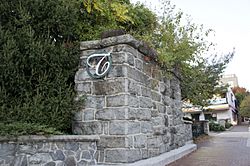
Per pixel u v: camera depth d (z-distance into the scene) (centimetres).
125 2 954
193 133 1576
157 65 790
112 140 570
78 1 741
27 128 479
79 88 627
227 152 913
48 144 492
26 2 601
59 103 579
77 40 715
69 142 518
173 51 947
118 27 835
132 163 560
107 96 595
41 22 615
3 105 516
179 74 1017
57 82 591
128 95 584
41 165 477
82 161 530
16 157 460
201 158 794
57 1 640
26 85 561
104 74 602
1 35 543
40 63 579
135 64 639
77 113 616
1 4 583
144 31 940
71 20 662
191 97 1381
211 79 1678
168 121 842
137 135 607
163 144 776
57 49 609
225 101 3344
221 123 2786
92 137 548
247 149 973
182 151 838
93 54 626
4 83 537
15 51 546
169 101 873
